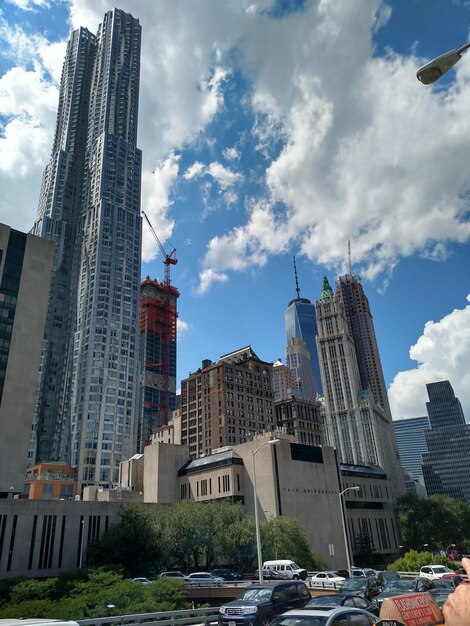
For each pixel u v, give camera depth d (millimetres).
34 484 126438
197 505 76125
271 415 172625
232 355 186125
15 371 83188
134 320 193750
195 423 168875
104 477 161375
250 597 22344
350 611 14305
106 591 35281
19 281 88812
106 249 197875
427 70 10750
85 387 171750
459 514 132625
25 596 46469
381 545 122062
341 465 131125
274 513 87000
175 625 23938
